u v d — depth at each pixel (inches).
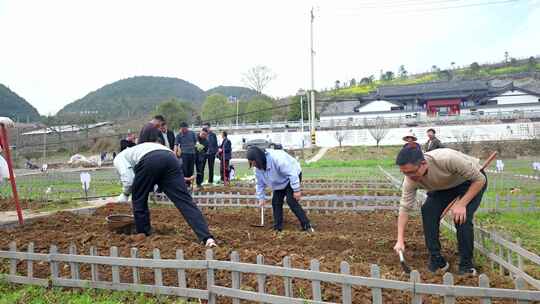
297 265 178.4
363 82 4264.3
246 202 392.2
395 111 2335.1
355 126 1871.3
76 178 801.6
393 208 361.1
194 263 162.1
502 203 381.7
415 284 134.9
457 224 191.9
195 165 514.9
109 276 191.0
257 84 3368.6
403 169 173.5
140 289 171.0
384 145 1747.0
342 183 526.6
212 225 314.2
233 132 2137.1
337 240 248.2
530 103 2192.4
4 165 284.0
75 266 183.0
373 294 140.1
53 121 2637.8
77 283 180.1
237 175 809.5
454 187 191.5
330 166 1112.2
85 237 233.5
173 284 179.3
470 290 131.3
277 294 163.2
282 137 1891.0
